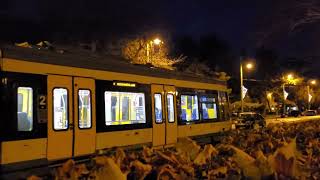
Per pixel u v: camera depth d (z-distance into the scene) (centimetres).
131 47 3966
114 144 1266
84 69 1188
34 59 1041
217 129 1977
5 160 936
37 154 1012
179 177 626
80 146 1138
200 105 1842
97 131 1205
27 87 1011
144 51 4009
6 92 958
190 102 1758
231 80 6650
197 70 5222
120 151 736
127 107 1350
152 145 1459
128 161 707
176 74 1677
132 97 1380
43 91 1051
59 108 1090
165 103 1565
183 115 1691
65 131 1095
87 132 1166
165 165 638
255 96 7138
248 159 647
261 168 625
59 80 1100
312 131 1315
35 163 1005
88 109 1184
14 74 983
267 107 7156
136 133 1376
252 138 1064
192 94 1781
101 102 1234
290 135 1216
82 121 1155
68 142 1102
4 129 942
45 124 1043
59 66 1107
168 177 619
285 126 1519
